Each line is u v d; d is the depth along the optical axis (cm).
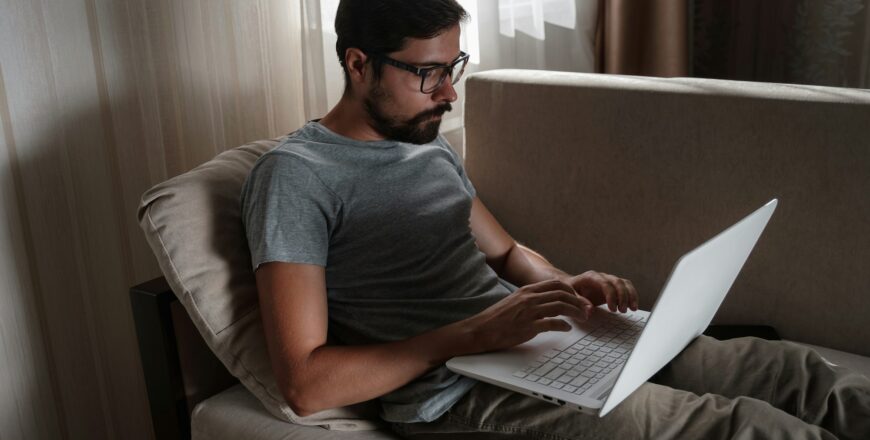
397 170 120
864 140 134
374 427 116
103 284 146
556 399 98
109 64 139
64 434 144
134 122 144
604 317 123
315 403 103
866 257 138
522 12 208
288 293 105
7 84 127
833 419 105
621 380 93
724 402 104
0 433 135
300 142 116
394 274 118
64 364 142
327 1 167
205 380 123
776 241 144
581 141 156
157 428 121
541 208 163
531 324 105
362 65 116
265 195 109
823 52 236
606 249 159
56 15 131
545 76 161
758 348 117
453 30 116
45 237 135
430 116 119
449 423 111
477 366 107
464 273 124
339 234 115
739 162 144
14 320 133
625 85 152
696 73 252
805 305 144
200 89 153
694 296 103
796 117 139
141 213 116
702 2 244
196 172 120
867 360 137
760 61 246
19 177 131
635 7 216
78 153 138
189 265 112
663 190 151
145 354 118
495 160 166
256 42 162
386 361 105
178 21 147
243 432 114
